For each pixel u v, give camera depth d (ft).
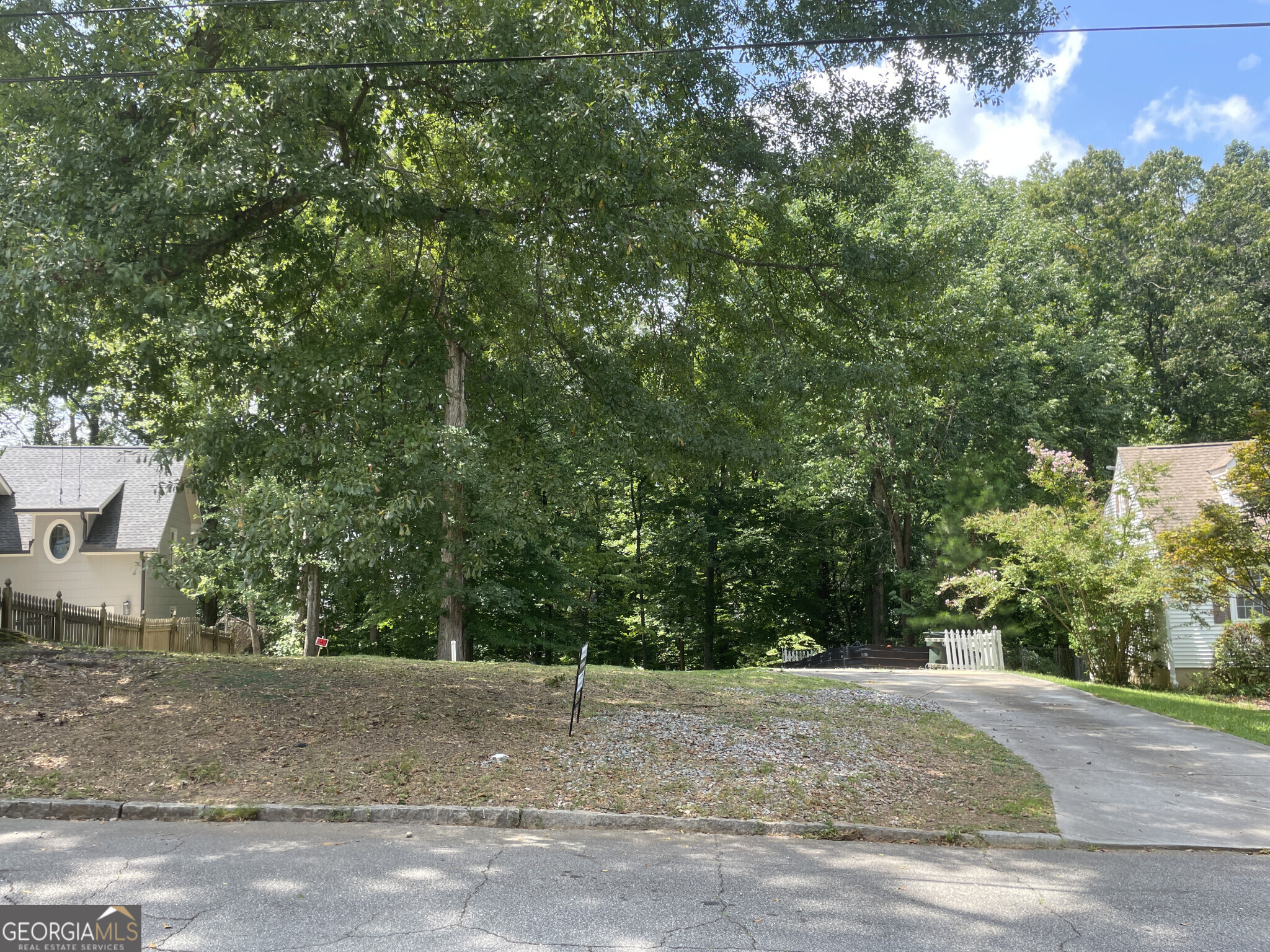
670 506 107.76
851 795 26.53
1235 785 28.96
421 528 41.09
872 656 90.58
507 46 33.78
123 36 33.17
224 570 66.74
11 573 75.31
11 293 28.81
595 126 32.19
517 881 18.52
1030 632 91.76
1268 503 55.83
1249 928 16.71
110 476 82.84
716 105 42.42
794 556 108.17
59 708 28.63
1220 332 129.29
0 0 33.27
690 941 15.48
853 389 49.42
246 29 33.45
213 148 31.53
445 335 45.91
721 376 51.57
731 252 47.88
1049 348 100.94
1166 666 68.59
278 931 15.35
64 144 31.63
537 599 86.17
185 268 34.35
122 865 18.57
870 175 45.80
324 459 32.53
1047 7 39.68
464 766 27.17
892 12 40.32
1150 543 63.46
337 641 92.68
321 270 41.81
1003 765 31.27
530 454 55.77
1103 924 16.83
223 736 27.76
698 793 26.04
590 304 45.96
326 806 23.18
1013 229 103.76
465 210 40.65
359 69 33.35
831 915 17.02
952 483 89.86
